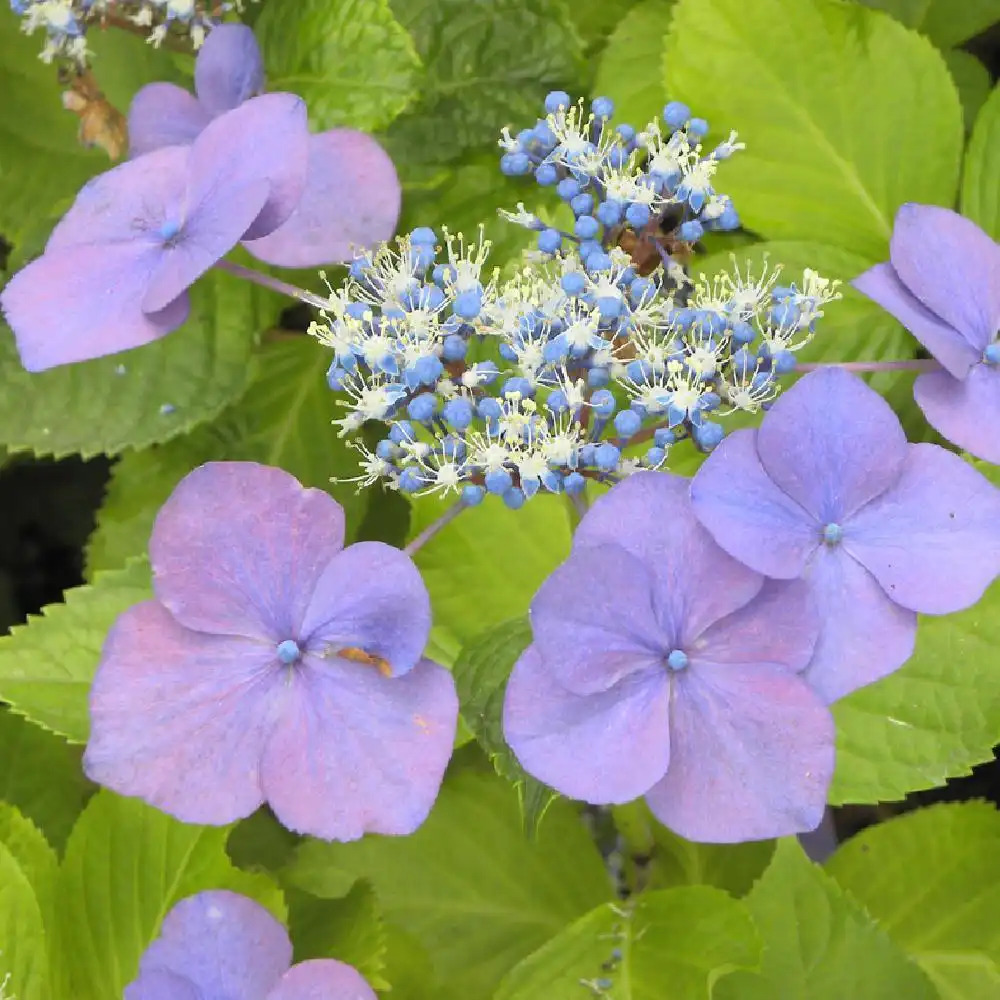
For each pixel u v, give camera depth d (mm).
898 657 411
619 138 450
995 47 634
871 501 413
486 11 525
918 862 512
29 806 529
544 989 475
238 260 521
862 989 478
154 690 412
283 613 412
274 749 412
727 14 506
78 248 440
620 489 405
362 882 495
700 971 469
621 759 405
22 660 465
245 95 484
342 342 433
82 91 503
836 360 507
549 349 424
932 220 438
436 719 409
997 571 409
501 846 517
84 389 508
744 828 406
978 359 435
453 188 531
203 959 444
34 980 470
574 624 401
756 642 408
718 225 450
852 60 508
